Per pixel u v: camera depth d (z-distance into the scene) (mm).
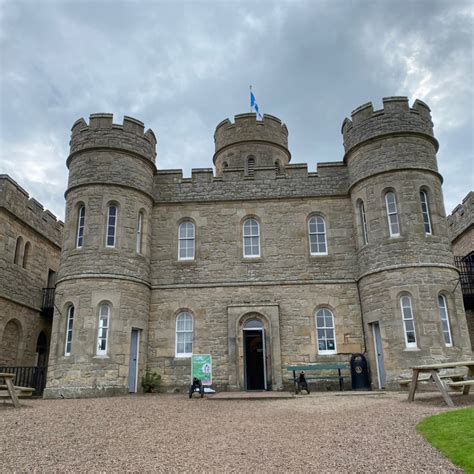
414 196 15695
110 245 16219
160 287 17109
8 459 5949
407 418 7953
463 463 5438
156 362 16359
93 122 17109
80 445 6648
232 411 9844
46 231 21406
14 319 18469
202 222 17812
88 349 14789
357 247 16922
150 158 17734
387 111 16516
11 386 10273
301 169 18188
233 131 23656
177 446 6602
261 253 17391
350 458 5875
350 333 16281
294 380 14586
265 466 5621
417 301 14742
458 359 14352
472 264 19766
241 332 16375
